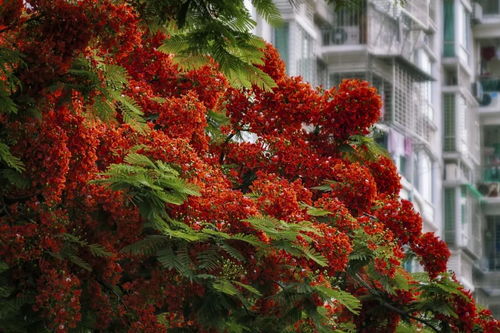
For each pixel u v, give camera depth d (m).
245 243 14.10
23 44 12.27
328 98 17.73
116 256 13.79
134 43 12.55
